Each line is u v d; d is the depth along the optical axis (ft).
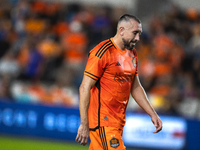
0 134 90.89
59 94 109.40
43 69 124.88
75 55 134.41
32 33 145.79
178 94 113.60
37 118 91.30
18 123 91.04
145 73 128.26
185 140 91.76
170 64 138.41
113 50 41.19
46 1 165.99
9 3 163.02
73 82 117.60
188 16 171.94
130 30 40.93
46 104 92.02
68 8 165.99
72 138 91.09
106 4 171.53
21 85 107.14
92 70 40.24
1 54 136.87
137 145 89.61
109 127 40.63
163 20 163.43
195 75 129.49
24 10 158.40
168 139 90.89
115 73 40.88
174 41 152.66
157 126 44.21
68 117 91.50
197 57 145.28
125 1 172.96
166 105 108.06
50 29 153.48
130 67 41.91
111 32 152.66
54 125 91.25
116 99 41.14
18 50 132.16
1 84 103.60
